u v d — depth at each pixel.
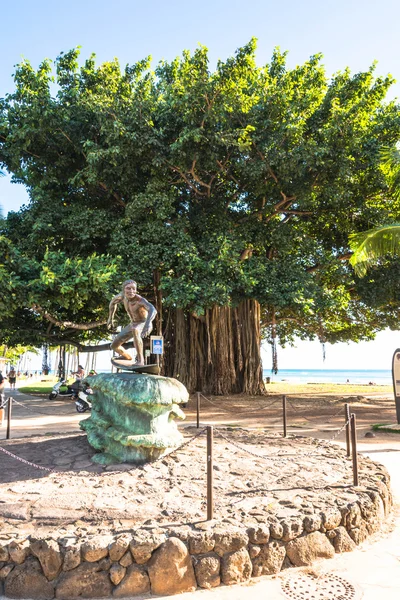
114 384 6.21
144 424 6.21
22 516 4.26
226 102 14.69
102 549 3.66
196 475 5.65
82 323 17.94
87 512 4.37
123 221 15.80
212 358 19.45
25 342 19.22
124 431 6.20
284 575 3.91
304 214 19.45
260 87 16.05
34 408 16.16
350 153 16.36
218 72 15.23
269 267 17.02
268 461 6.51
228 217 17.94
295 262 17.84
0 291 13.48
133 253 15.41
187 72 15.74
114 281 14.63
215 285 14.96
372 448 8.71
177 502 4.69
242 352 19.98
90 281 13.66
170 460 6.18
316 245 18.61
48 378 57.16
